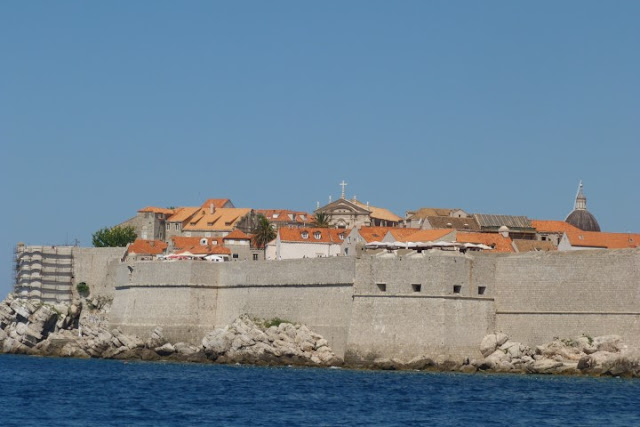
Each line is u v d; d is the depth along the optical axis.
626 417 177.25
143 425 171.50
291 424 171.50
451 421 173.88
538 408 185.88
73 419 177.75
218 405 192.12
